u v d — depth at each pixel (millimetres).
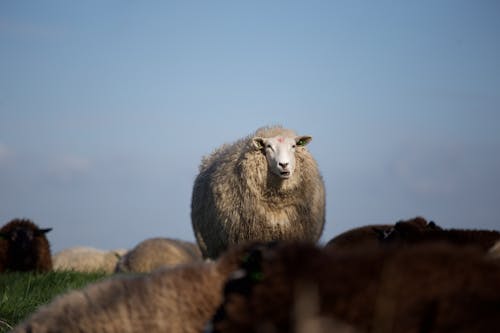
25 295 14820
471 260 4988
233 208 20484
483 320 4652
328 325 4707
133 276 7641
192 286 6707
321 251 5422
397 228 15383
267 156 20250
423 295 4797
